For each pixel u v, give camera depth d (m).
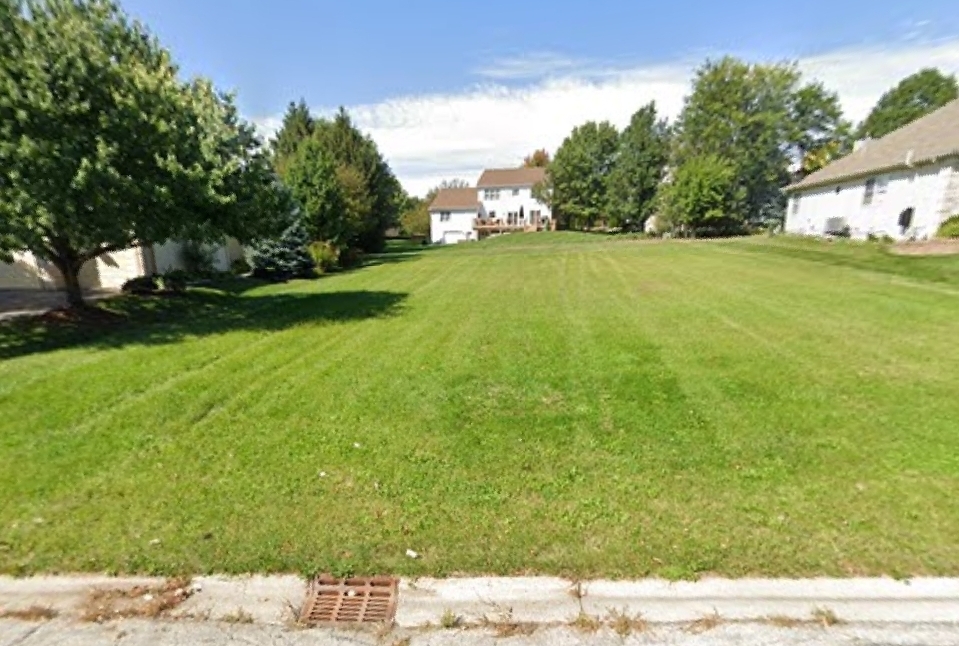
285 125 33.88
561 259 21.17
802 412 4.48
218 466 3.69
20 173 6.41
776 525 2.86
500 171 56.88
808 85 40.38
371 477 3.51
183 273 13.97
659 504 3.11
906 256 14.88
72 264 9.18
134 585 2.50
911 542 2.69
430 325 8.77
